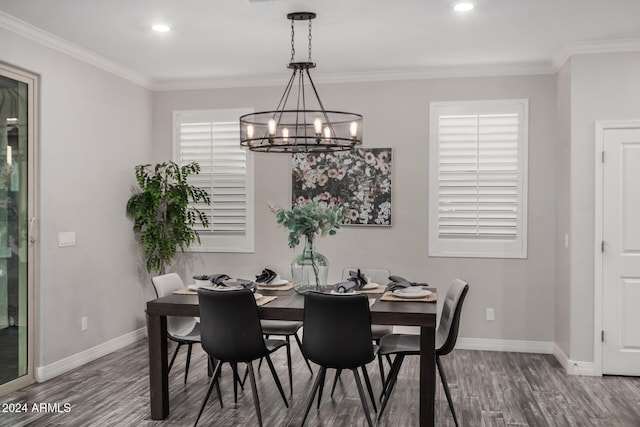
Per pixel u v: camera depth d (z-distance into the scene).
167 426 3.59
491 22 4.09
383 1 3.67
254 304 3.46
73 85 4.75
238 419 3.71
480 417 3.74
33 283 4.37
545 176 5.31
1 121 4.04
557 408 3.90
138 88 5.79
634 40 4.46
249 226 5.89
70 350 4.77
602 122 4.58
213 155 5.95
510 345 5.40
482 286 5.45
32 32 4.21
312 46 4.70
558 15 3.92
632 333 4.59
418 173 5.54
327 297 3.29
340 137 3.60
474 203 5.44
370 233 5.63
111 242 5.33
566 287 4.84
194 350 5.48
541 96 5.31
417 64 5.29
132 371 4.73
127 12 3.88
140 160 5.84
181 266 6.04
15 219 4.19
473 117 5.43
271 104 5.84
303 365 4.96
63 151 4.63
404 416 3.75
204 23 4.11
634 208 4.57
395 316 3.39
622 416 3.75
